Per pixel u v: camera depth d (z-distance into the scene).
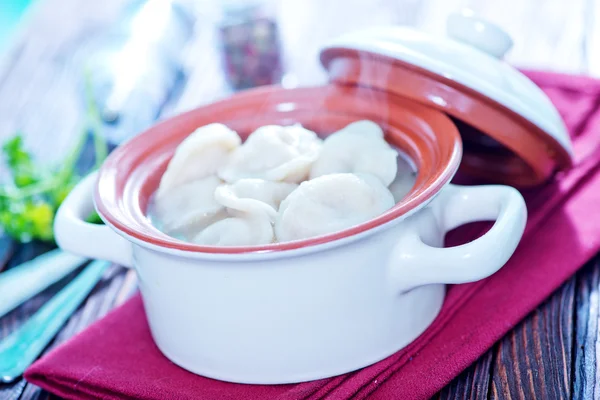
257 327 0.43
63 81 0.71
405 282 0.43
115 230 0.43
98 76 0.66
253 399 0.43
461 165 0.53
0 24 0.95
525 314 0.46
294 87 0.52
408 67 0.48
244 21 0.64
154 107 0.65
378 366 0.44
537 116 0.47
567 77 0.59
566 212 0.51
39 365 0.46
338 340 0.43
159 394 0.44
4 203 0.56
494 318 0.46
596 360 0.44
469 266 0.42
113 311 0.49
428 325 0.46
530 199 0.52
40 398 0.46
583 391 0.43
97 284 0.52
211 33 0.74
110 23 0.76
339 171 0.47
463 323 0.46
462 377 0.44
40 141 0.64
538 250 0.49
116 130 0.62
